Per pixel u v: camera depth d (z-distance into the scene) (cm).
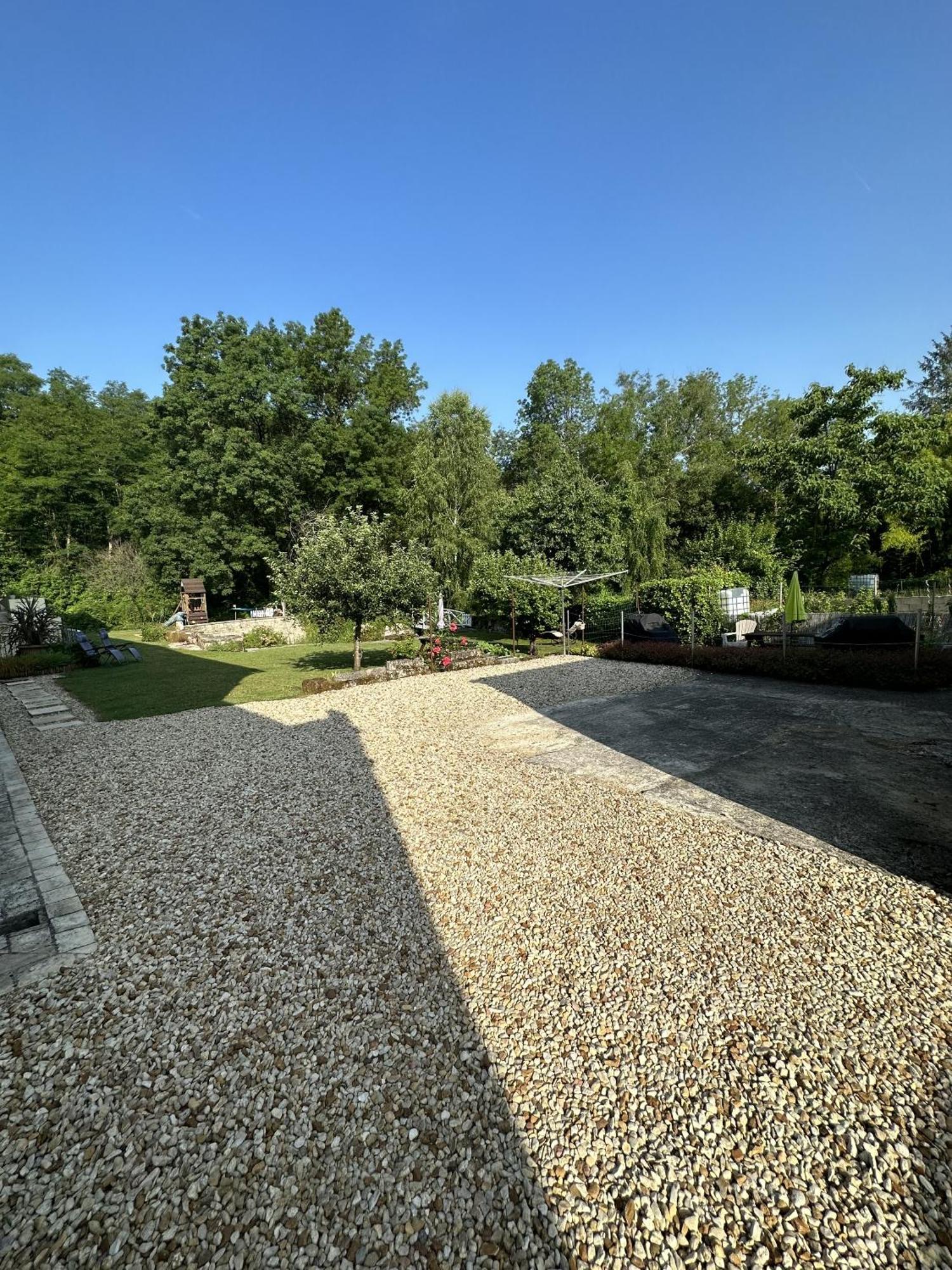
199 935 341
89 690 1148
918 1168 195
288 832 472
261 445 2688
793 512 2028
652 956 309
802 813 473
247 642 1956
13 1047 259
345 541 1187
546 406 3616
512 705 926
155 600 2791
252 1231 181
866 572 2380
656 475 3256
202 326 2809
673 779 565
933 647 1141
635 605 1831
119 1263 173
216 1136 214
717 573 1755
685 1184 193
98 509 3319
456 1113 222
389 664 1209
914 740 664
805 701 897
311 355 3127
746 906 350
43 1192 195
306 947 327
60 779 607
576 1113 220
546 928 338
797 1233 178
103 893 388
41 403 3400
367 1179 197
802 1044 247
